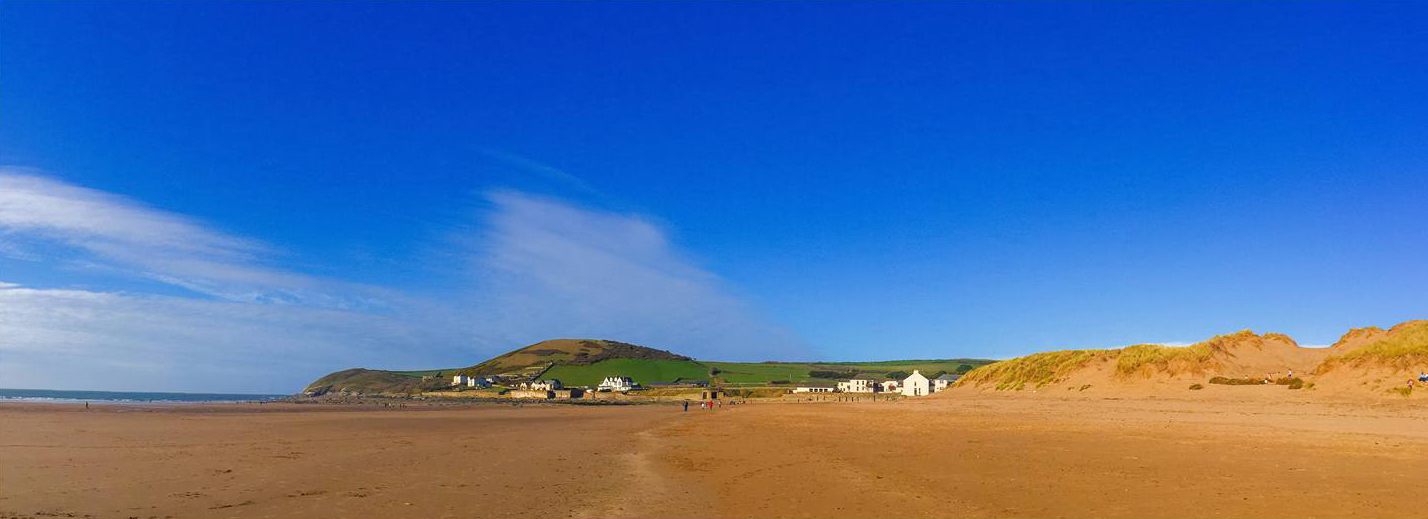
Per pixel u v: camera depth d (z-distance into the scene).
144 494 19.88
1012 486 21.09
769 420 63.78
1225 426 41.44
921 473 24.38
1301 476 21.59
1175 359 76.44
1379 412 48.97
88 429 46.00
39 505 17.92
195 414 74.44
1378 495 18.17
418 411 100.00
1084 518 16.27
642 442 39.50
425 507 18.44
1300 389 61.16
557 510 18.23
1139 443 32.94
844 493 20.55
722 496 20.34
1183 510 16.81
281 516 16.98
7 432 42.00
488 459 30.00
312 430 48.66
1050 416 56.72
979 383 104.62
